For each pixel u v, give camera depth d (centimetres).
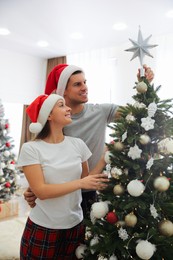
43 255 134
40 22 327
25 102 507
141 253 107
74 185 125
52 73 174
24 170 132
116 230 120
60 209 135
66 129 158
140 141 115
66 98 163
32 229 137
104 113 164
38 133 143
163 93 364
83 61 461
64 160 136
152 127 114
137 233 113
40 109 141
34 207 142
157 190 111
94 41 402
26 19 317
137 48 129
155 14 297
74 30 354
